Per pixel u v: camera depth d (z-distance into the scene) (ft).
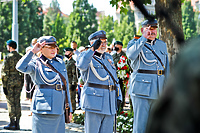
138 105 20.99
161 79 20.79
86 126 20.34
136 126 21.04
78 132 29.17
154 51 20.85
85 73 20.29
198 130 1.92
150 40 21.01
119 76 35.40
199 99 1.93
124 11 32.96
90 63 20.13
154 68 20.84
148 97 20.49
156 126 2.02
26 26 212.64
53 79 18.66
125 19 241.55
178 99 1.97
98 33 20.79
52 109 18.22
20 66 17.95
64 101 19.40
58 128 18.89
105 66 20.45
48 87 18.60
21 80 30.17
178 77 2.01
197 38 2.22
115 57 36.45
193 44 2.05
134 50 20.22
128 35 235.61
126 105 44.21
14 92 29.84
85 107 19.98
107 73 20.45
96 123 19.98
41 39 19.01
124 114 31.89
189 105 1.94
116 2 32.81
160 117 2.02
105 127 20.29
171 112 1.98
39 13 225.35
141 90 20.66
